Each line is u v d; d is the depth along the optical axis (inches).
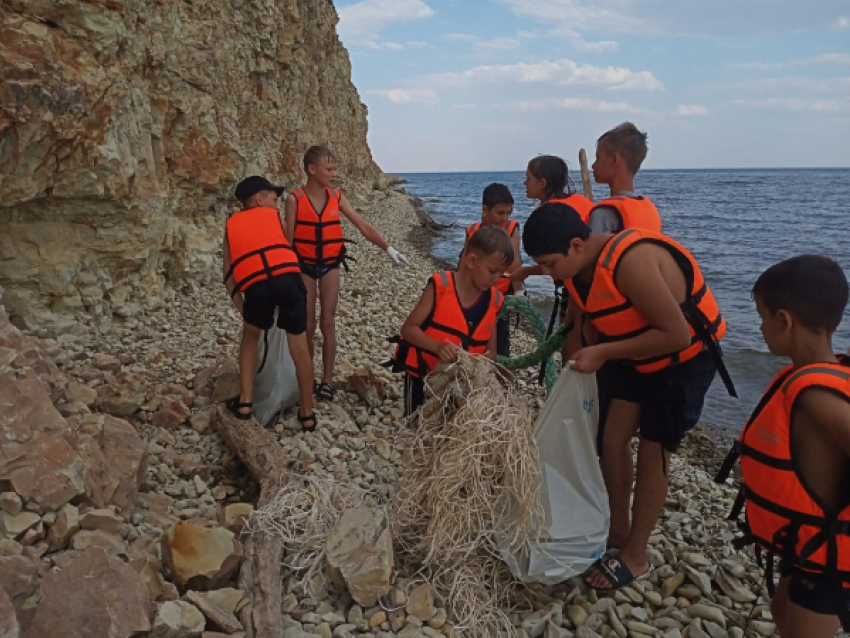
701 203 2106.3
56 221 241.4
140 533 124.6
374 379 221.5
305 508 135.1
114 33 241.1
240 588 111.6
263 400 189.5
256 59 526.3
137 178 267.3
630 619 127.1
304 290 176.1
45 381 141.8
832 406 84.1
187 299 322.7
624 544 140.0
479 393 127.9
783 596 103.3
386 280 534.0
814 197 2508.6
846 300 89.2
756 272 725.3
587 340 141.5
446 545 123.4
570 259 118.0
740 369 364.2
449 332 152.1
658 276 112.5
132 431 142.6
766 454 93.5
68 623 83.6
